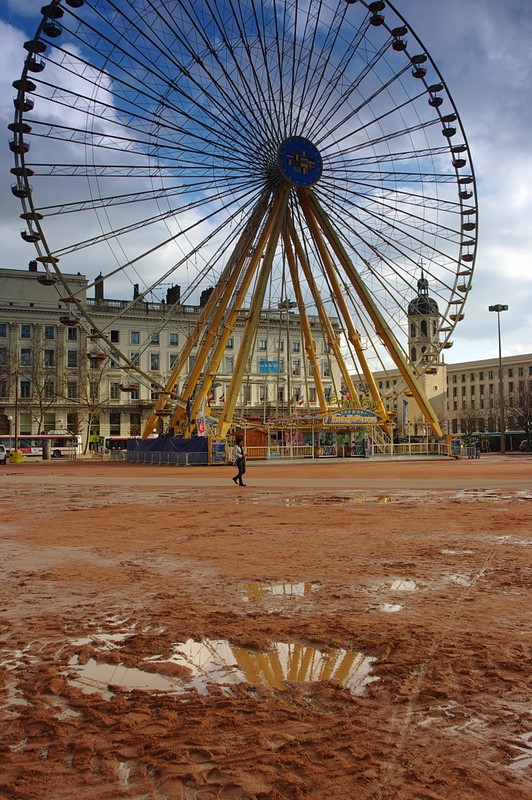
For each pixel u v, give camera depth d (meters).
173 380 51.50
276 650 5.95
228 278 47.56
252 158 43.38
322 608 7.37
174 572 9.48
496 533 12.87
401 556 10.52
